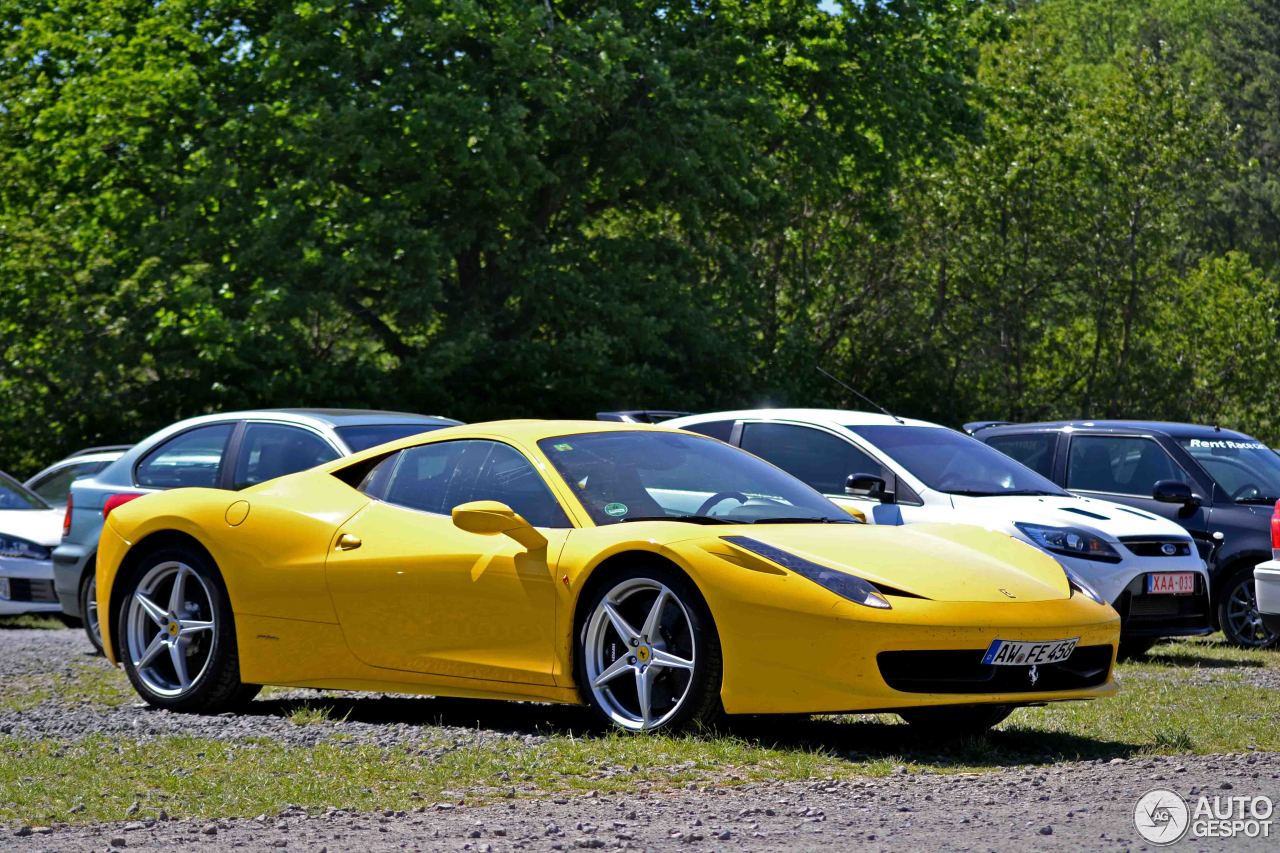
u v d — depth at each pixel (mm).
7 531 21328
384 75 42188
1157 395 62094
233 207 40969
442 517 10711
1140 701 12188
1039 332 61812
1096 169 58344
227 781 8297
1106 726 10672
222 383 43156
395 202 41156
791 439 16859
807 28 49188
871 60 48750
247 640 11312
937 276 59531
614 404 45312
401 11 40344
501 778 8352
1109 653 9992
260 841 6883
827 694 8992
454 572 10328
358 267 39312
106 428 43844
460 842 6832
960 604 9164
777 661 9117
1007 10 57219
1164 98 59250
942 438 17016
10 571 21047
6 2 45938
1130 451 19188
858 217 56312
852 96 49875
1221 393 66812
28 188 45500
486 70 41344
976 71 53844
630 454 10859
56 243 43000
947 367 58438
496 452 10812
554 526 10188
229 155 41656
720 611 9258
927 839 6840
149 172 44281
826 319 57844
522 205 44531
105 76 42438
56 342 42500
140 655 12000
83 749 9664
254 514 11445
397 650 10594
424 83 40844
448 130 39062
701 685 9344
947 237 58969
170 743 9688
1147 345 62062
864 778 8477
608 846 6730
